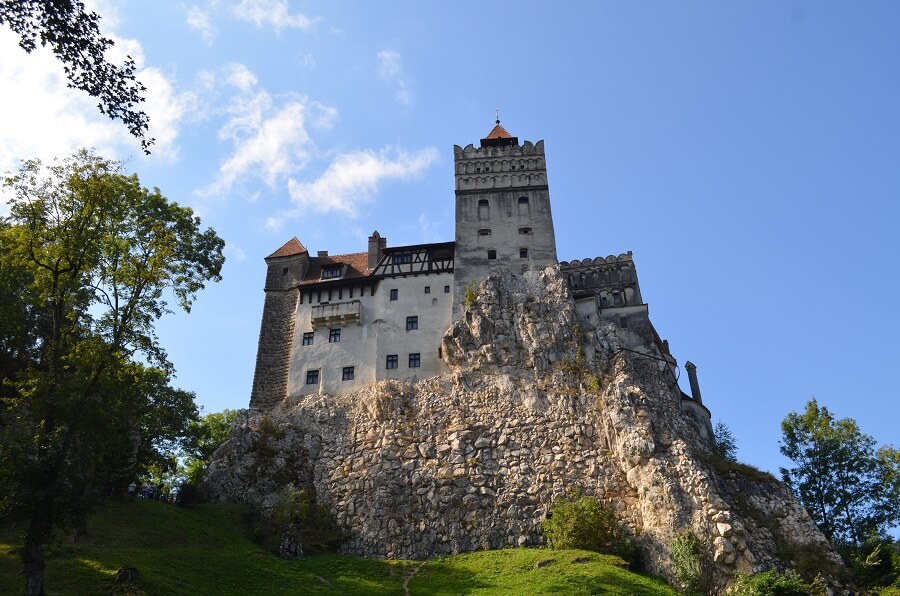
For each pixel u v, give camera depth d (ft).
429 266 220.23
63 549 118.52
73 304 124.06
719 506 149.28
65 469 104.17
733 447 202.69
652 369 195.72
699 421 204.13
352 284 220.84
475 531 163.12
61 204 116.98
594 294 213.25
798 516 157.28
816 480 180.86
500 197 231.91
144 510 149.59
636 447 164.04
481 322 199.11
